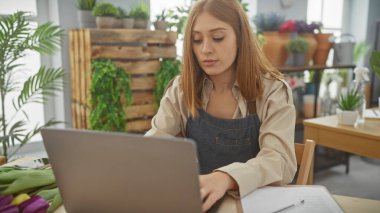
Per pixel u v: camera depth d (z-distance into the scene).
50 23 1.93
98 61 1.96
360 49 3.69
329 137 1.79
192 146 0.49
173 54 2.26
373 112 2.07
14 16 1.77
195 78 1.02
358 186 2.53
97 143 0.54
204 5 0.91
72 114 2.37
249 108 1.00
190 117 1.06
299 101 2.88
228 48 0.91
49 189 0.82
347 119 1.78
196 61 1.01
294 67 2.67
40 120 2.50
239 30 0.95
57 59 2.37
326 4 3.94
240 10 0.95
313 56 2.97
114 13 2.06
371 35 4.11
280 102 0.95
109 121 2.02
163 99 1.12
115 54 2.03
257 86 0.98
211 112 1.06
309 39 2.82
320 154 3.06
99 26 2.04
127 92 2.07
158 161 0.52
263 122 0.96
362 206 0.80
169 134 1.06
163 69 2.18
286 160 0.87
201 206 0.54
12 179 0.78
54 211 0.75
